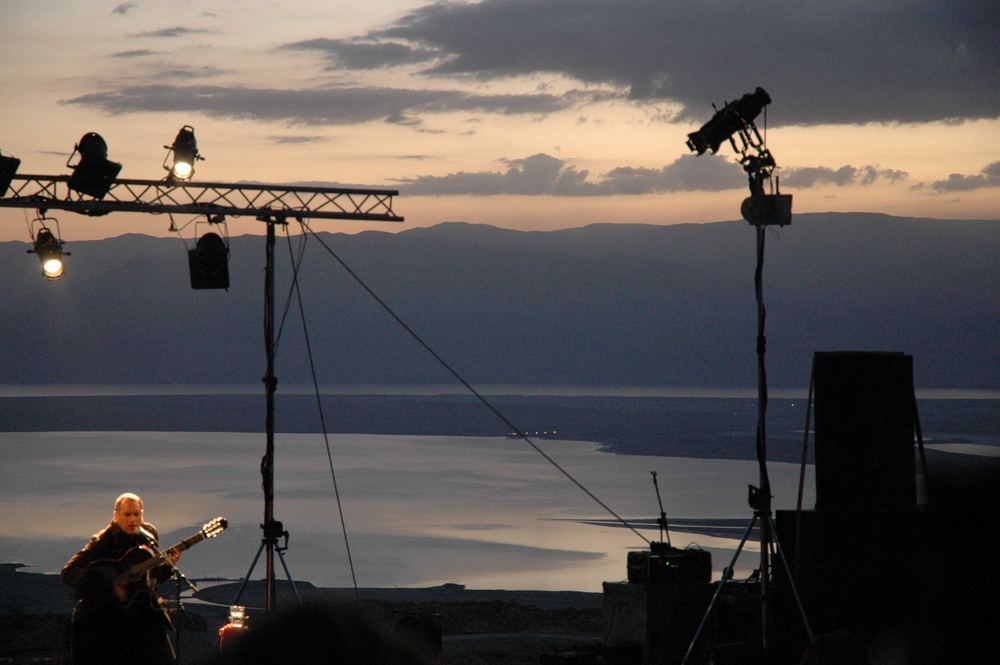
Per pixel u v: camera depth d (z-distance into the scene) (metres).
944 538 10.98
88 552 10.09
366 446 150.88
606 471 107.81
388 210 16.47
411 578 40.50
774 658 11.08
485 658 15.70
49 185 15.95
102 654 9.84
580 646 13.32
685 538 54.12
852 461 11.36
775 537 11.20
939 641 10.70
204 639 15.98
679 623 12.66
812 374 11.42
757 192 11.12
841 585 11.14
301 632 1.32
